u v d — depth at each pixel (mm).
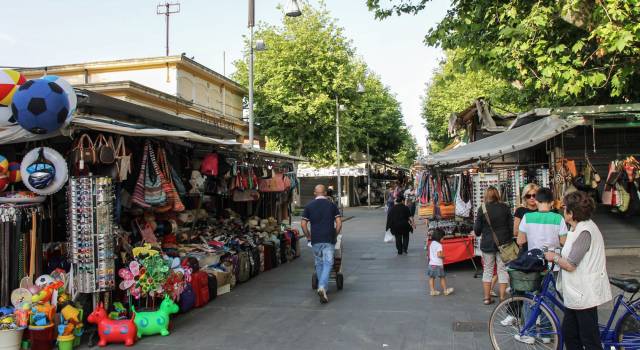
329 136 32344
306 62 29906
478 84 26109
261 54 30141
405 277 10492
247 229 11969
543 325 5102
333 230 8633
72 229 6344
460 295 8570
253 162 11688
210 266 9078
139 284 6512
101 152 6441
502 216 7586
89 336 6469
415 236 19203
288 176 14359
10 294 6148
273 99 29469
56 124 5988
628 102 11586
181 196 9156
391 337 6289
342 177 47281
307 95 30219
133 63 18406
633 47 8375
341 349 5895
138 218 8094
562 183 9984
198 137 7883
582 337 4578
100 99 7867
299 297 8820
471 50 10672
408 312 7504
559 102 11914
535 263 5258
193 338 6480
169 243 8773
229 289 9477
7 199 6176
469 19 10086
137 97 15578
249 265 10578
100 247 6367
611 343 4848
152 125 9789
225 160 10117
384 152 49562
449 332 6422
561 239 6195
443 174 13938
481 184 11352
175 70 18422
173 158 9094
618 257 11367
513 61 9484
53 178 6301
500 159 13367
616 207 10734
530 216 6375
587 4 8461
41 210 6484
